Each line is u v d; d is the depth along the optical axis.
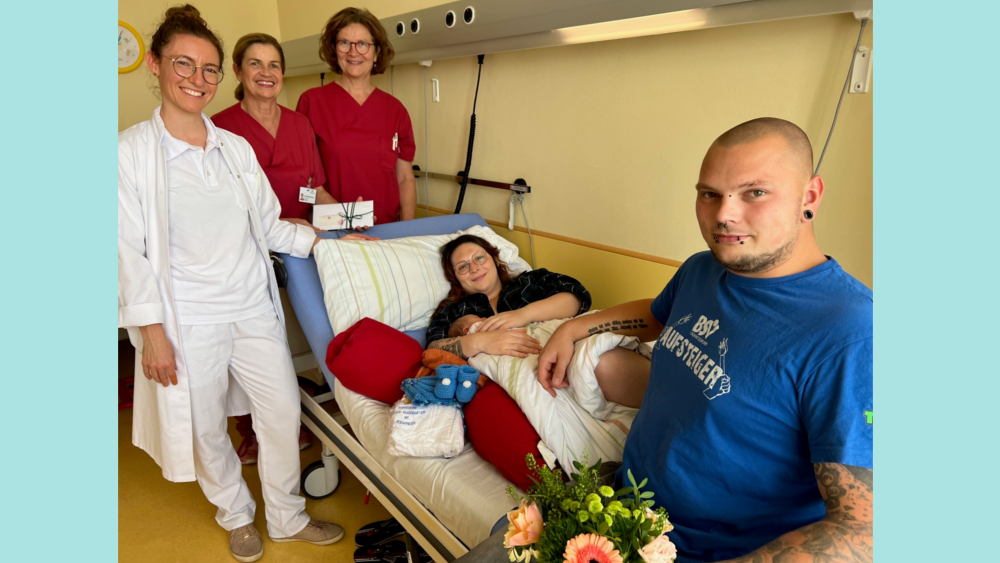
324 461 2.37
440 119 3.21
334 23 2.70
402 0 3.13
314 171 2.70
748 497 1.02
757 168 0.95
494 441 1.57
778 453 0.98
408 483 1.71
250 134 2.50
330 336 2.20
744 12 1.73
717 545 1.07
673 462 1.09
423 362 1.89
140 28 3.78
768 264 1.00
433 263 2.46
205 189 1.83
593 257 2.51
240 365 2.03
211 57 1.73
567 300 2.14
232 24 4.16
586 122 2.42
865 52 1.58
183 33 1.68
